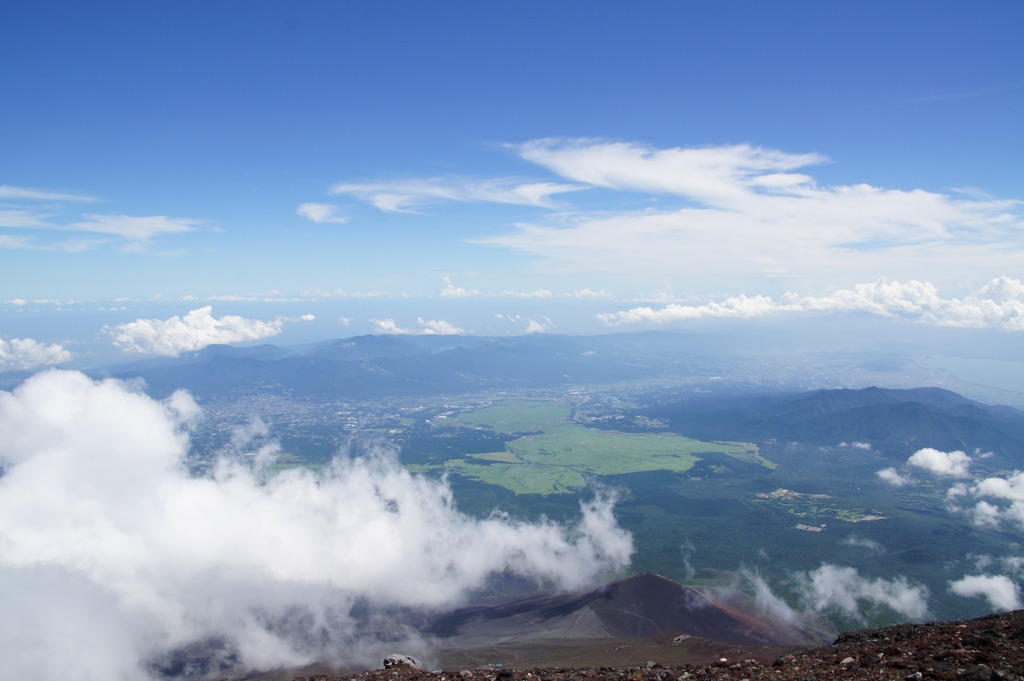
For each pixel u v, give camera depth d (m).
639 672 22.53
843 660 20.47
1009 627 22.09
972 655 18.02
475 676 24.73
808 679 18.30
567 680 22.48
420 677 25.64
